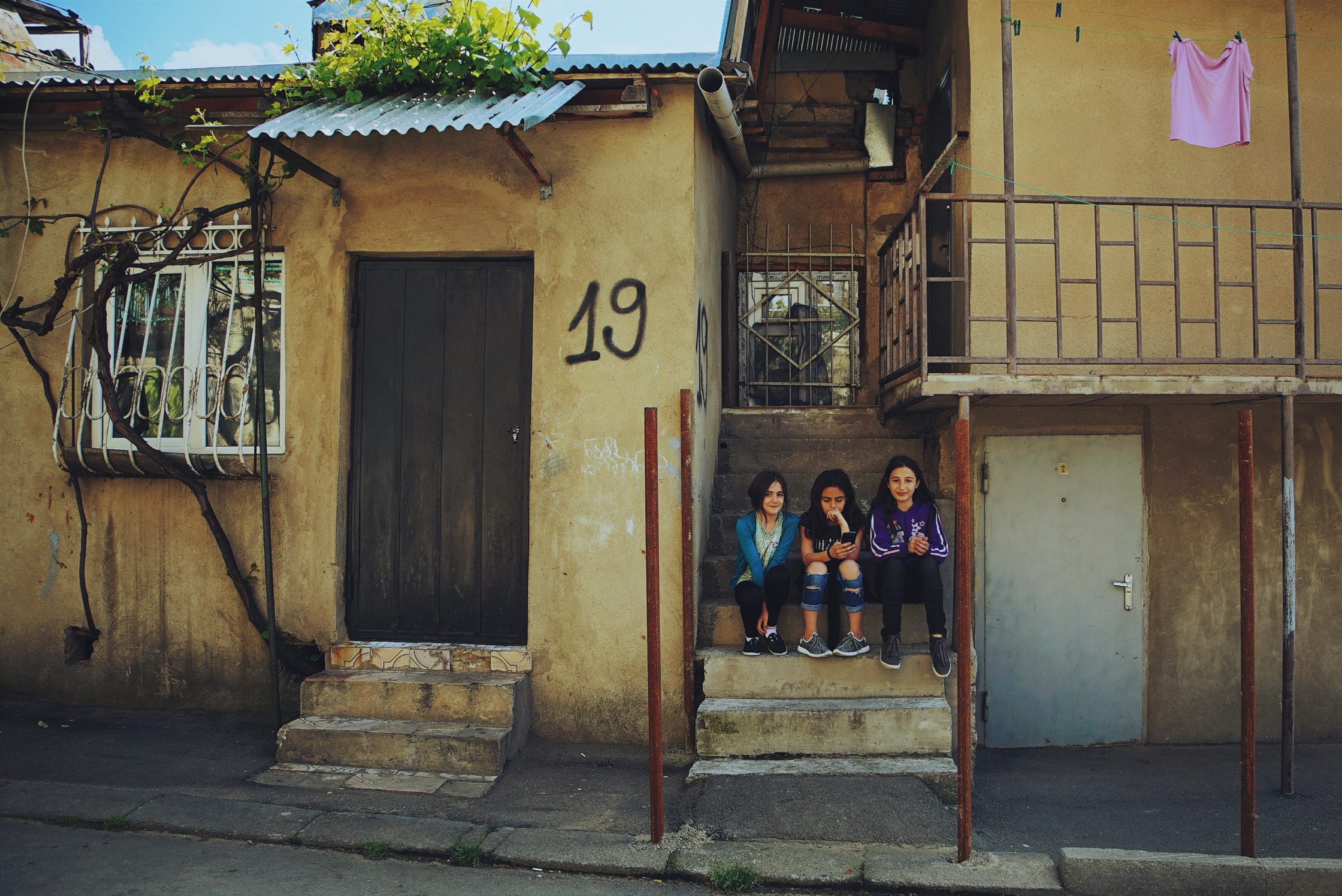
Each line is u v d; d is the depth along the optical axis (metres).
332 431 4.94
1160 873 3.32
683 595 4.70
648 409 3.49
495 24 4.62
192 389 5.16
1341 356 5.48
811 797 3.91
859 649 4.55
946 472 5.70
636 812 3.96
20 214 5.28
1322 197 5.49
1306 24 5.51
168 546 5.17
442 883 3.38
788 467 6.04
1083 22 5.47
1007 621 5.71
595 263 4.80
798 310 7.38
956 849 3.62
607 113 4.70
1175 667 5.69
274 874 3.39
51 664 5.26
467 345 4.99
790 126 7.32
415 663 4.86
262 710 5.14
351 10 5.11
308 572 4.96
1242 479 3.40
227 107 4.98
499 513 4.95
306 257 4.97
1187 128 4.69
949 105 6.20
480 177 4.87
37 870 3.35
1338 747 5.54
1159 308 5.44
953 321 5.77
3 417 5.29
